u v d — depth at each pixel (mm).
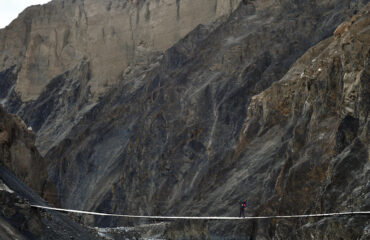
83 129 117875
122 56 132375
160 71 106250
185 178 75125
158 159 81562
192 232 54094
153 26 127125
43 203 34438
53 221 31672
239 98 77625
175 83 91125
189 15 120750
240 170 58438
